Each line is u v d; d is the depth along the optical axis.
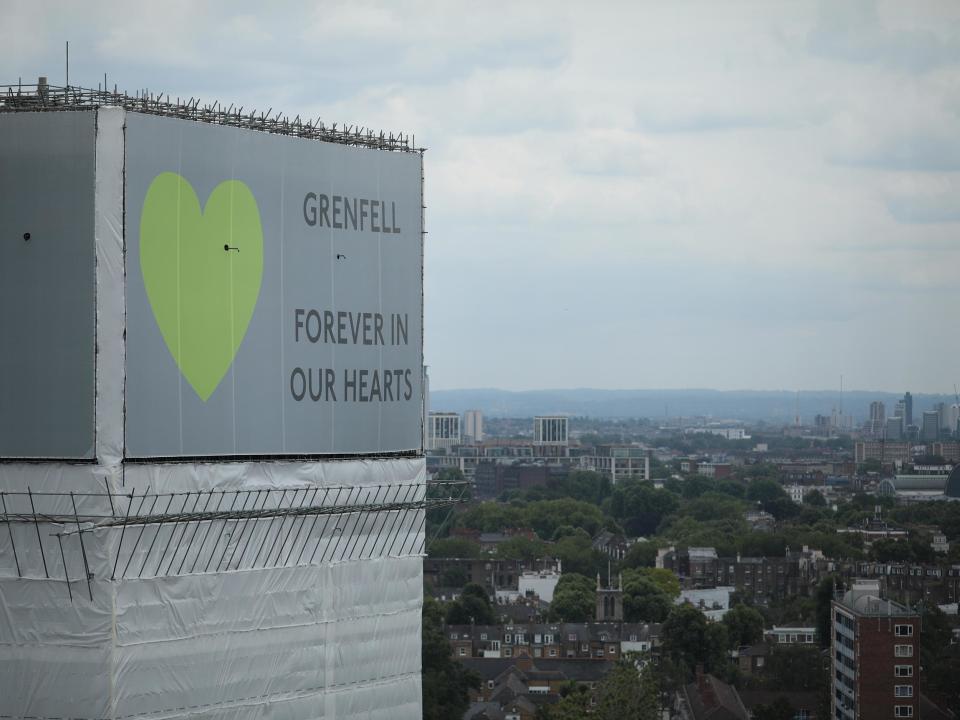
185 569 88.62
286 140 94.06
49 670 85.88
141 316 87.06
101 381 85.75
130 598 86.25
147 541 86.94
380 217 98.88
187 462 88.88
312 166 95.38
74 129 86.12
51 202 86.25
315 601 95.06
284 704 93.38
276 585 93.00
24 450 86.25
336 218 96.50
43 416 86.06
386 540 99.12
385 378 99.06
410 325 100.62
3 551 86.31
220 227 90.75
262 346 92.56
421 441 101.25
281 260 93.69
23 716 86.00
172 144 88.75
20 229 86.50
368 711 98.00
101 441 85.69
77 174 86.06
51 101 89.56
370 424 98.12
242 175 91.94
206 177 90.25
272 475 92.88
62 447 85.81
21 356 86.31
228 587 90.69
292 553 93.81
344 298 96.88
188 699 88.81
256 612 91.94
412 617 100.56
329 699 95.75
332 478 96.06
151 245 87.62
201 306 89.62
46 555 85.81
